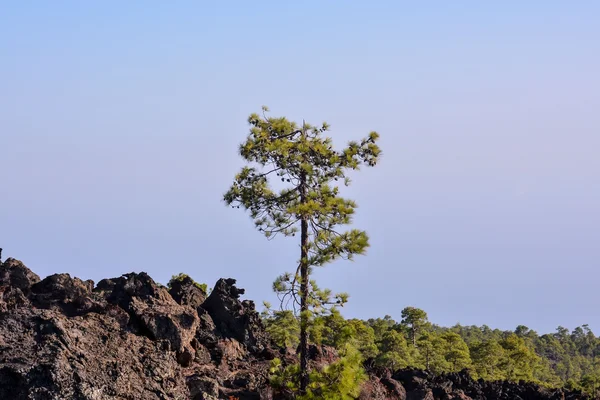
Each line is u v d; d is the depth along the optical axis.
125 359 30.81
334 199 38.06
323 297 37.16
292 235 40.12
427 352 94.50
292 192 39.84
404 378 54.16
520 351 108.19
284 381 36.25
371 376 47.25
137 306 35.28
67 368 28.03
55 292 34.06
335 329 37.84
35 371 27.48
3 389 26.91
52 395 27.02
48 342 28.88
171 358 32.91
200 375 34.59
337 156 39.53
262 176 40.31
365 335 89.06
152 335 34.38
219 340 39.62
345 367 35.12
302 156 39.28
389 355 87.88
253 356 41.25
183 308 37.34
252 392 35.72
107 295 37.12
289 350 44.25
